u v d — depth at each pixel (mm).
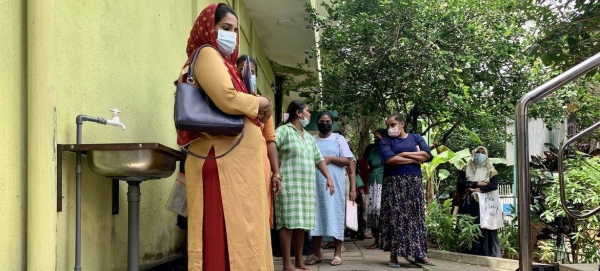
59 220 2461
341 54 7867
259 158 2686
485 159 7117
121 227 3197
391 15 7383
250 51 8078
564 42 5250
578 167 7586
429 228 6996
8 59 2209
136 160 2537
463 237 6844
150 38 3715
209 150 2605
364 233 9102
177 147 4289
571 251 7430
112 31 3092
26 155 2307
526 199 2543
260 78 9156
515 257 7742
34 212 2266
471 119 8062
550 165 7648
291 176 4496
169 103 4133
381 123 11133
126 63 3291
